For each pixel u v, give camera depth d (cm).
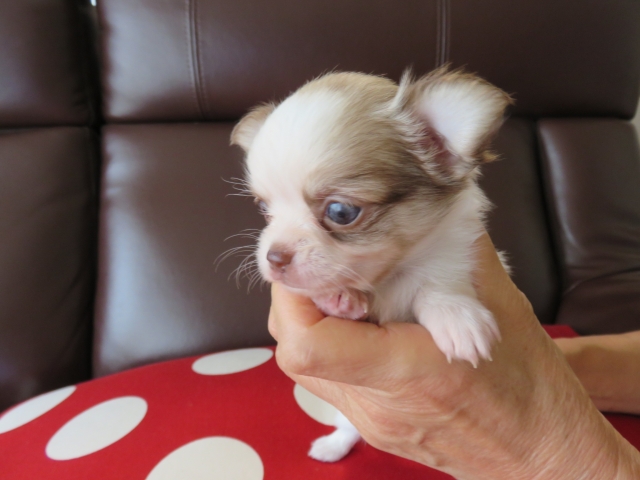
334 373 11
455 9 28
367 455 16
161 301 26
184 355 25
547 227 30
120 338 25
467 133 13
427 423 13
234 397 19
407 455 15
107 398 19
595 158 30
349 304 13
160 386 20
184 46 27
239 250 27
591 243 28
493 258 14
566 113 31
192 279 26
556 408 13
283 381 20
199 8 27
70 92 28
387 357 11
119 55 28
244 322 26
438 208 14
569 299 28
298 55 27
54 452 16
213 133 29
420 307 13
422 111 13
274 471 15
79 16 29
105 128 29
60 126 28
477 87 12
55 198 27
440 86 13
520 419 13
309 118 13
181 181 27
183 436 17
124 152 28
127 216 27
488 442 13
